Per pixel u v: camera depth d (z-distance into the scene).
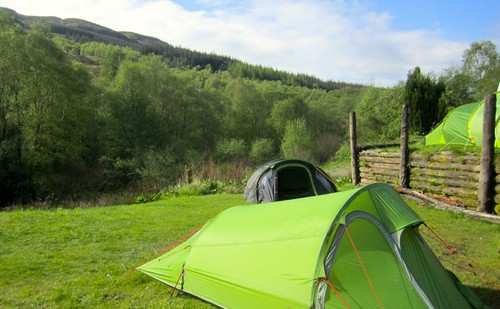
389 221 3.90
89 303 4.42
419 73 18.75
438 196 8.66
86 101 27.53
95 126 28.55
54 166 24.89
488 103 7.25
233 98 44.47
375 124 23.47
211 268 4.35
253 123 43.75
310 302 3.48
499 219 7.07
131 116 29.41
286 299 3.63
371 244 3.71
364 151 11.46
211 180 15.93
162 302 4.38
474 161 7.91
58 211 9.70
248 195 10.89
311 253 3.68
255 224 4.43
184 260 4.79
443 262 5.43
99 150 28.58
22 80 22.97
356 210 3.87
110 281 4.99
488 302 4.22
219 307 4.24
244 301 3.98
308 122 43.50
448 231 6.87
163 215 9.22
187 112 37.12
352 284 3.47
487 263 5.35
